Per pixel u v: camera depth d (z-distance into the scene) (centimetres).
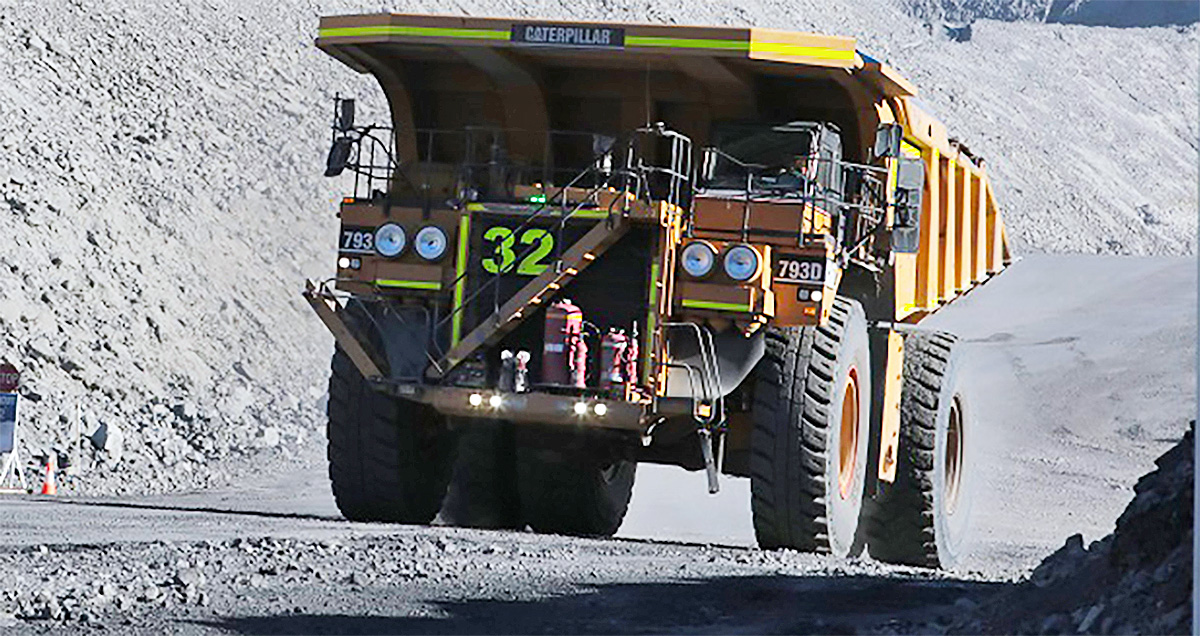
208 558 3216
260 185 11581
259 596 2816
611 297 4119
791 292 4062
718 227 4100
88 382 7981
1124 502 8262
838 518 4209
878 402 4600
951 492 5066
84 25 12250
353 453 4325
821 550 4156
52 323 8238
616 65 4331
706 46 4166
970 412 5141
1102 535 7019
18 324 8038
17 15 11675
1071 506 7988
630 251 4109
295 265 10825
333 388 4344
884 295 4603
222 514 4534
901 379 4784
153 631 2498
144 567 3083
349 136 4434
